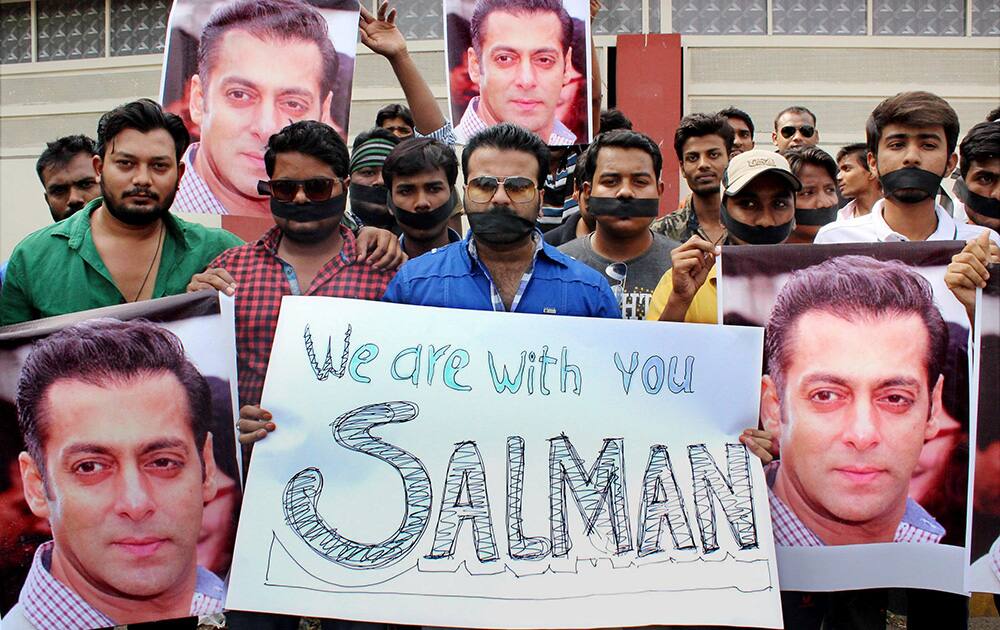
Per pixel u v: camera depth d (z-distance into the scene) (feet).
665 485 11.02
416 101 15.65
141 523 10.85
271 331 11.76
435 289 11.44
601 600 10.69
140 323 10.93
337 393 10.93
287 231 11.83
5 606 10.80
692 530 10.94
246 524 10.64
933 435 11.14
